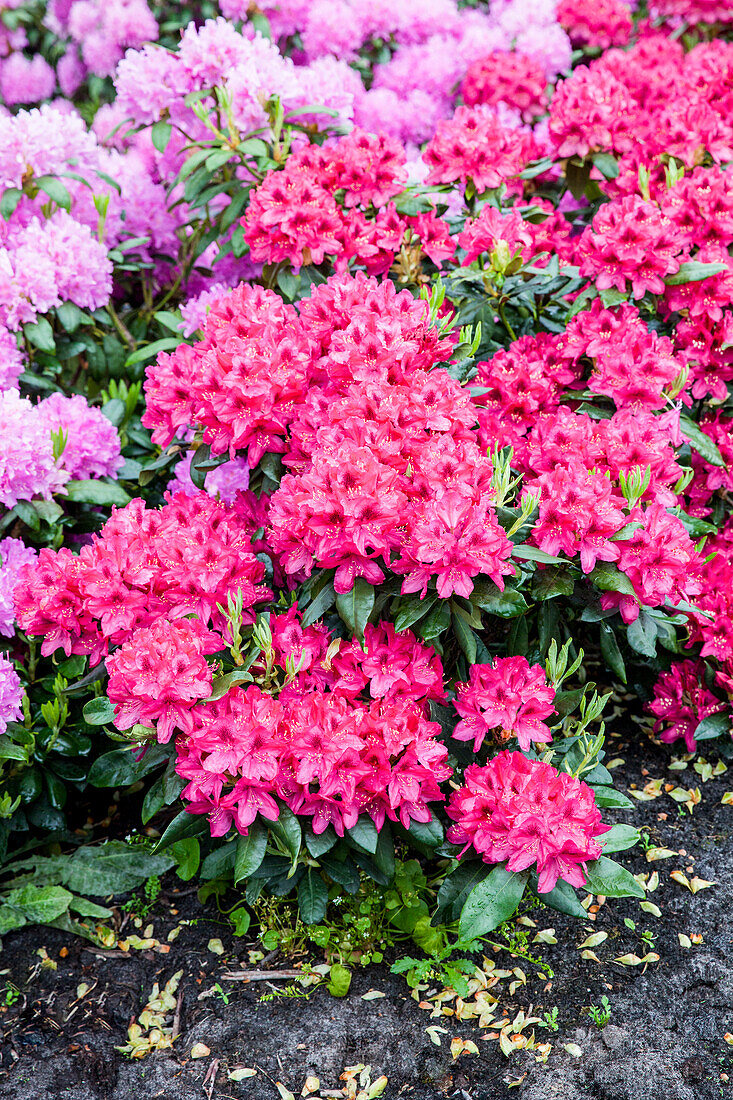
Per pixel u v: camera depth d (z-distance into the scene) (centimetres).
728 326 280
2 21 619
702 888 249
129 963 242
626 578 214
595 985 226
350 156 297
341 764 201
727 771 287
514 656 235
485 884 200
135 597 207
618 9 512
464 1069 209
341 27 475
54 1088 211
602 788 218
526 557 205
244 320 236
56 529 279
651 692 309
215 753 197
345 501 195
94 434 287
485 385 264
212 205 369
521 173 347
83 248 316
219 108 342
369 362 223
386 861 221
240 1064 213
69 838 276
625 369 257
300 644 222
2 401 267
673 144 336
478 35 494
